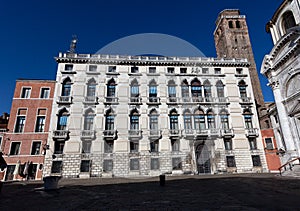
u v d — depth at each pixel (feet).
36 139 64.59
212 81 67.77
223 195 23.35
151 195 23.63
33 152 63.77
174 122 42.68
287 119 59.52
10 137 63.98
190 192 25.44
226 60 76.13
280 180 38.93
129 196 23.18
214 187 29.96
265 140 68.33
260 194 23.88
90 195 24.23
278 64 61.93
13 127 65.00
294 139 56.90
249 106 71.46
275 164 63.67
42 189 31.14
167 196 22.89
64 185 30.99
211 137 57.67
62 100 51.90
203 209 16.78
